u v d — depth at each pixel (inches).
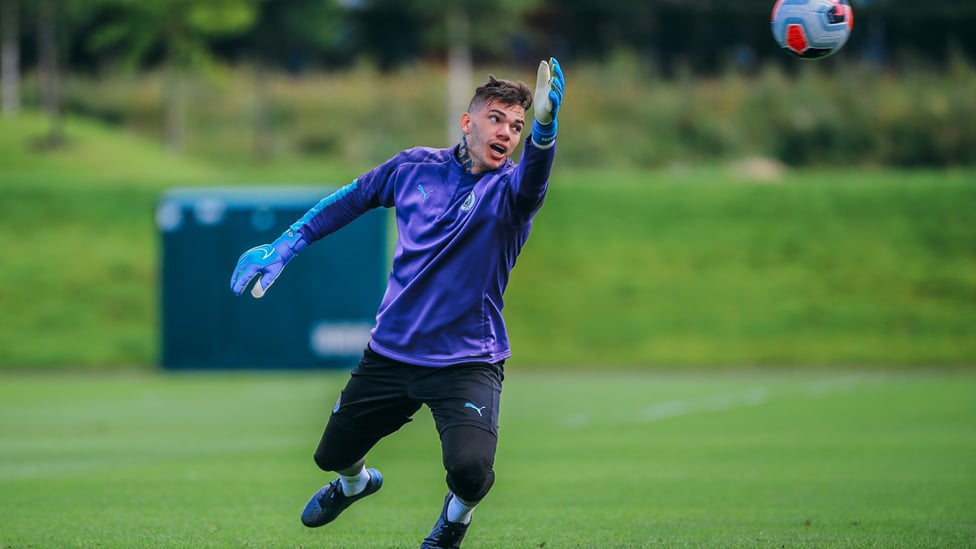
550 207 4500.5
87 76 7066.9
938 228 4347.9
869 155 6151.6
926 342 3654.0
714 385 2775.6
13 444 1632.6
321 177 4945.9
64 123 5910.4
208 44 6889.8
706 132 6097.4
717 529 897.5
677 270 4104.3
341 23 7204.7
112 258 4126.5
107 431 1815.9
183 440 1685.5
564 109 6161.4
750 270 4109.3
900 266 4121.6
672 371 3250.5
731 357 3543.3
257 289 692.1
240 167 5900.6
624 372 3218.5
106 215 4414.4
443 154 685.3
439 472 1348.4
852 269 4109.3
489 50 6678.2
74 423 1934.1
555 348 3592.5
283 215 2659.9
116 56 7101.4
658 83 6560.0
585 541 840.3
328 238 2664.9
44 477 1262.3
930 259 4163.4
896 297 3929.6
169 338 2682.1
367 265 2667.3
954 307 3868.1
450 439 641.6
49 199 4483.3
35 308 3772.1
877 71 6688.0
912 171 6072.8
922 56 7485.2
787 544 821.2
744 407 2198.6
